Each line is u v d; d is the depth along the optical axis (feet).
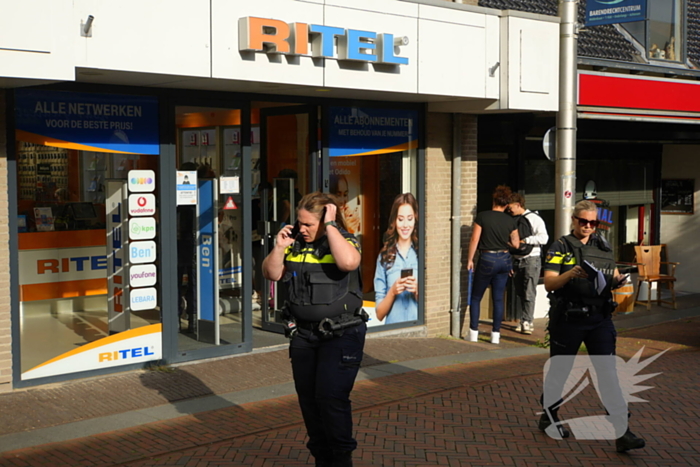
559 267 18.89
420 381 25.14
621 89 37.06
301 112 29.30
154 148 24.86
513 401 22.82
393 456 18.16
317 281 15.57
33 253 24.90
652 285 48.73
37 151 22.63
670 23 43.39
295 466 17.31
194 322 26.50
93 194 24.38
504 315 38.91
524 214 34.17
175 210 25.40
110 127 23.88
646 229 48.49
